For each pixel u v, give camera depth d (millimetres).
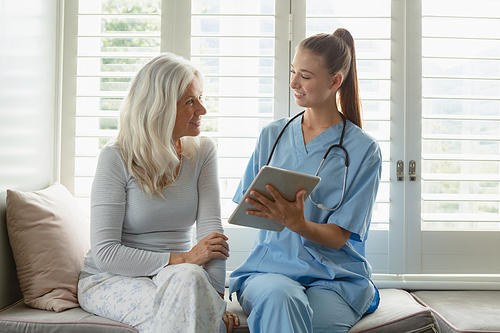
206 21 1849
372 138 1472
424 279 1853
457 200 1797
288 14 1817
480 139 1788
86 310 1366
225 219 1854
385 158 1832
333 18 1805
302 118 1582
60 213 1549
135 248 1375
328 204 1444
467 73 1839
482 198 1812
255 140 1848
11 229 1444
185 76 1378
